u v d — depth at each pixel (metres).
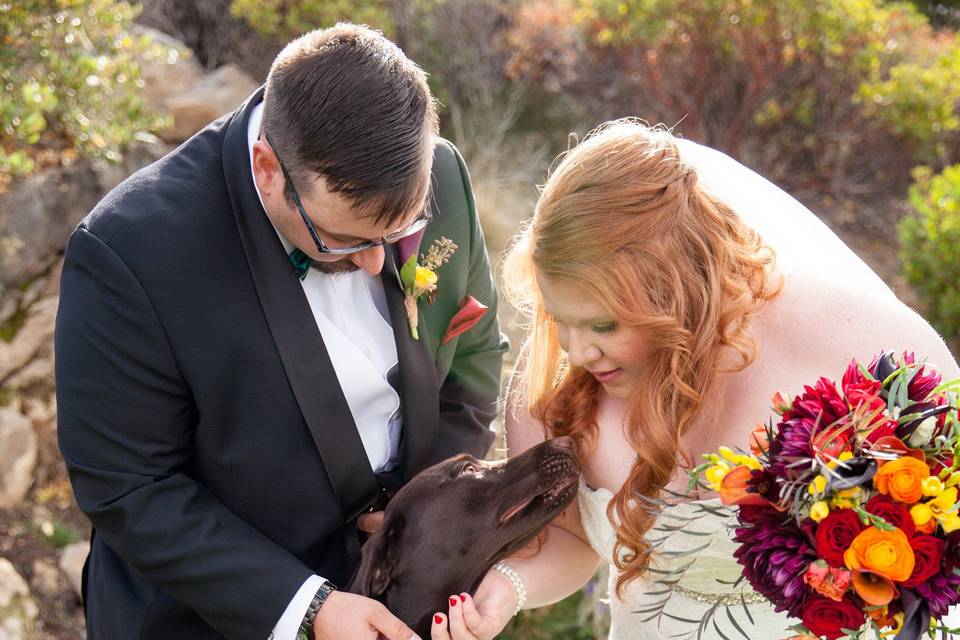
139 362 2.29
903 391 1.79
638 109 8.62
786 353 2.21
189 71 7.60
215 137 2.44
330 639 2.34
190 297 2.29
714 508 2.22
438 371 2.77
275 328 2.35
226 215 2.33
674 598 2.43
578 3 8.95
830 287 2.20
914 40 8.73
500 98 8.98
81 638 4.29
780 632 2.39
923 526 1.74
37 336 5.06
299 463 2.47
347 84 2.09
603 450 2.46
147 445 2.38
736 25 8.05
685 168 2.12
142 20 8.34
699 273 2.10
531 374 2.49
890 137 8.38
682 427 2.17
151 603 2.59
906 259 7.16
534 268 2.24
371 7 8.45
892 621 1.81
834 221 8.35
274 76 2.19
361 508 2.61
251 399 2.38
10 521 4.59
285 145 2.13
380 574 2.41
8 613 4.13
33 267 5.15
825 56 8.12
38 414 5.00
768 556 1.84
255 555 2.39
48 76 5.46
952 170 7.24
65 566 4.50
